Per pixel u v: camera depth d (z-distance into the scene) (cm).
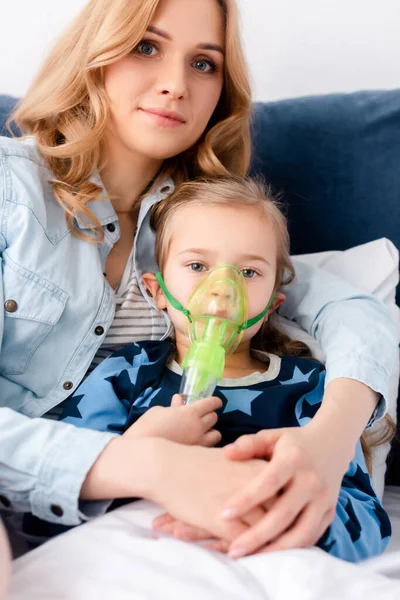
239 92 141
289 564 80
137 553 83
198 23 124
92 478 89
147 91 124
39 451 91
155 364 118
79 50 126
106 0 123
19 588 78
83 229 125
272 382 117
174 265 122
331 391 111
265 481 84
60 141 133
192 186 132
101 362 124
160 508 94
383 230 158
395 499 144
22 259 116
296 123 162
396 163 158
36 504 92
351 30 177
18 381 119
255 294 120
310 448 92
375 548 105
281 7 176
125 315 129
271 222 126
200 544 87
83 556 82
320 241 161
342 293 136
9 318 116
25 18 175
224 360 114
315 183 161
